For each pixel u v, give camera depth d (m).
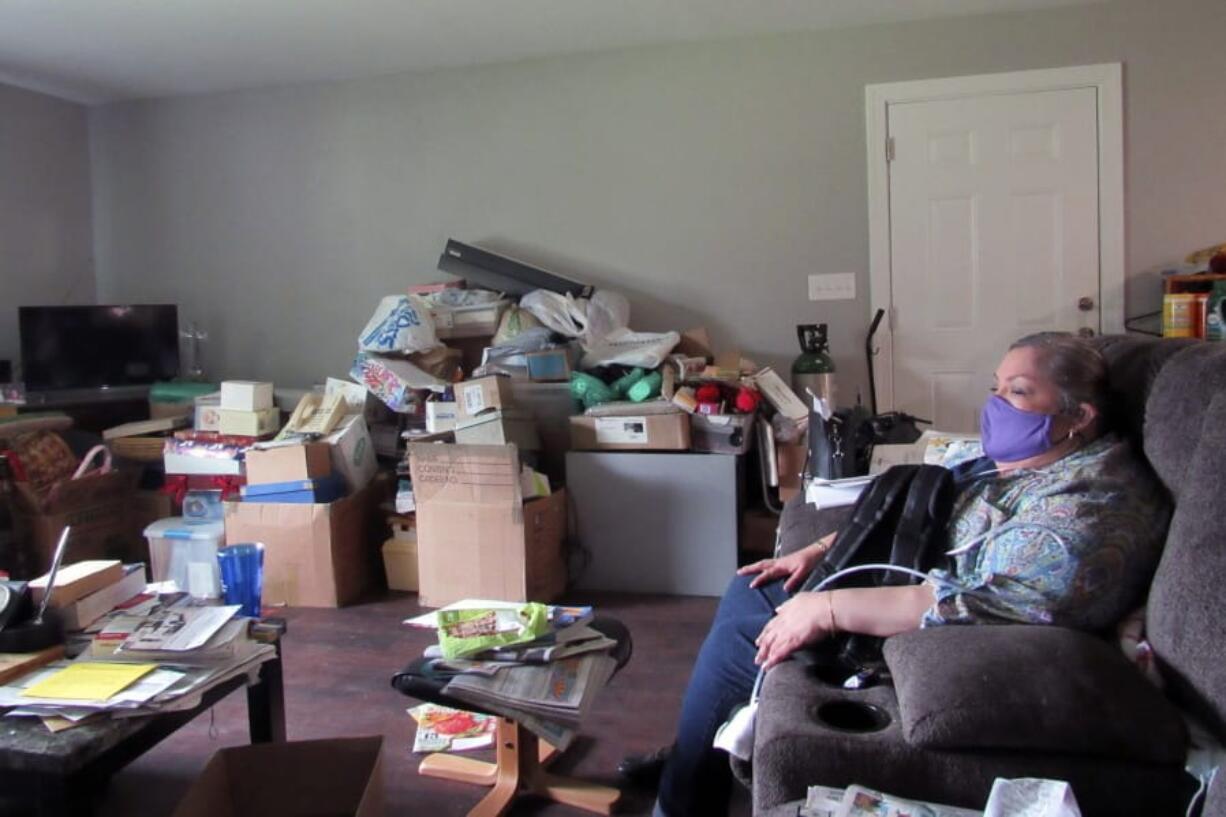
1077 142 3.72
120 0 3.36
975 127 3.80
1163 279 3.57
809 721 1.18
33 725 1.41
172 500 3.73
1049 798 1.00
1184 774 1.05
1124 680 1.10
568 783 1.98
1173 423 1.30
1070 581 1.25
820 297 4.01
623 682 2.57
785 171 4.00
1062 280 3.78
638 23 3.77
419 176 4.40
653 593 3.41
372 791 1.53
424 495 3.23
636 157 4.15
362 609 3.28
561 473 3.68
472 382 3.42
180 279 4.76
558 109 4.21
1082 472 1.35
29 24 3.61
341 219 4.52
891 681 1.31
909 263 3.91
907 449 2.37
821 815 1.03
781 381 3.61
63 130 4.69
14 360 4.43
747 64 4.00
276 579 3.33
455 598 3.22
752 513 3.56
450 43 3.96
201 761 2.18
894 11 3.70
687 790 1.65
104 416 4.40
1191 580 1.11
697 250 4.12
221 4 3.42
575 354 3.79
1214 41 3.58
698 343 3.92
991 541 1.38
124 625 1.70
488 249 4.34
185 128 4.68
